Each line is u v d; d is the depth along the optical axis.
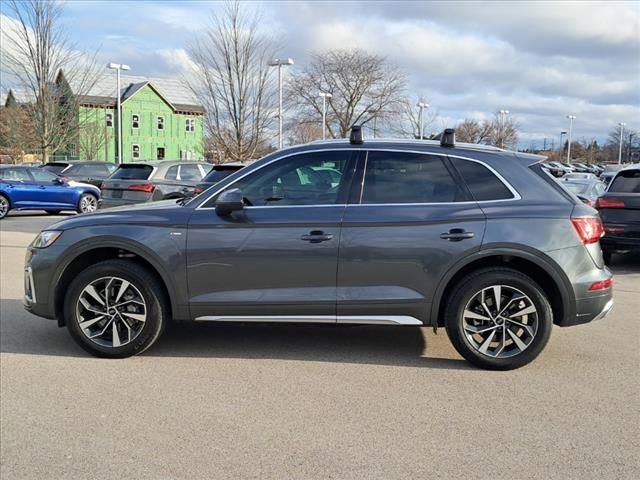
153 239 4.66
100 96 58.97
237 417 3.76
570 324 4.59
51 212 19.70
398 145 4.75
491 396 4.10
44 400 4.01
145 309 4.75
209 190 4.79
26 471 3.12
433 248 4.50
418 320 4.61
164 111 65.38
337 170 4.72
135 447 3.37
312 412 3.83
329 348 5.16
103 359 4.83
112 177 13.10
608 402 4.00
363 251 4.54
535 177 4.67
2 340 5.34
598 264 4.61
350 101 53.75
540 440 3.46
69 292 4.78
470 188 4.61
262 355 4.96
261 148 29.83
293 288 4.62
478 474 3.08
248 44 29.23
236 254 4.61
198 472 3.10
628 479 3.04
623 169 9.33
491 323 4.57
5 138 39.09
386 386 4.28
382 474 3.08
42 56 29.48
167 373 4.53
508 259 4.64
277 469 3.13
